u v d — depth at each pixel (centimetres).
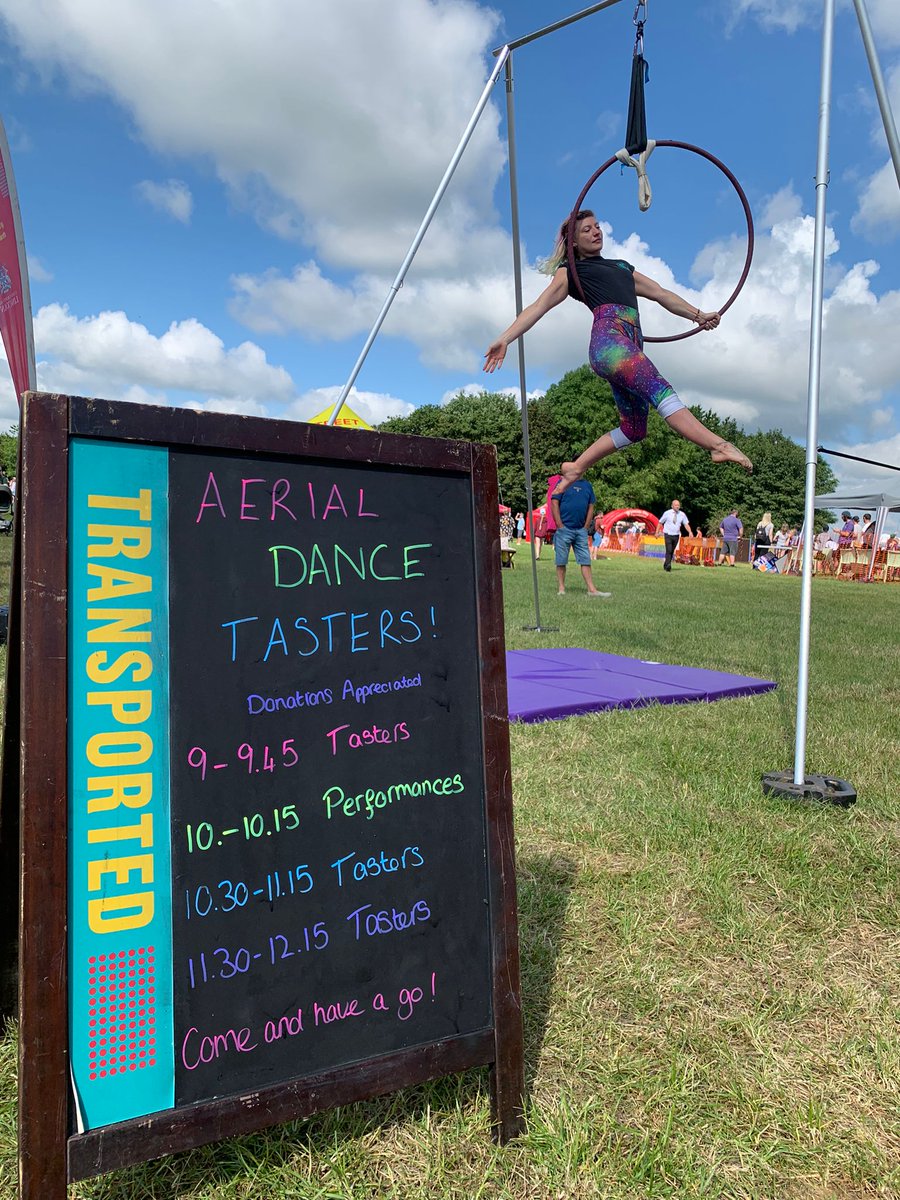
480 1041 173
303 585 166
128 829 146
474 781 182
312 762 164
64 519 141
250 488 162
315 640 167
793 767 403
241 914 155
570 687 570
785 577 2434
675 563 3045
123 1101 144
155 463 153
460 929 176
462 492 187
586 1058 196
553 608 1166
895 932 258
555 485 547
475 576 185
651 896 275
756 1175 164
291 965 159
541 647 807
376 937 168
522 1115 176
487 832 179
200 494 157
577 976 230
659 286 472
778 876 291
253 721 159
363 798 169
